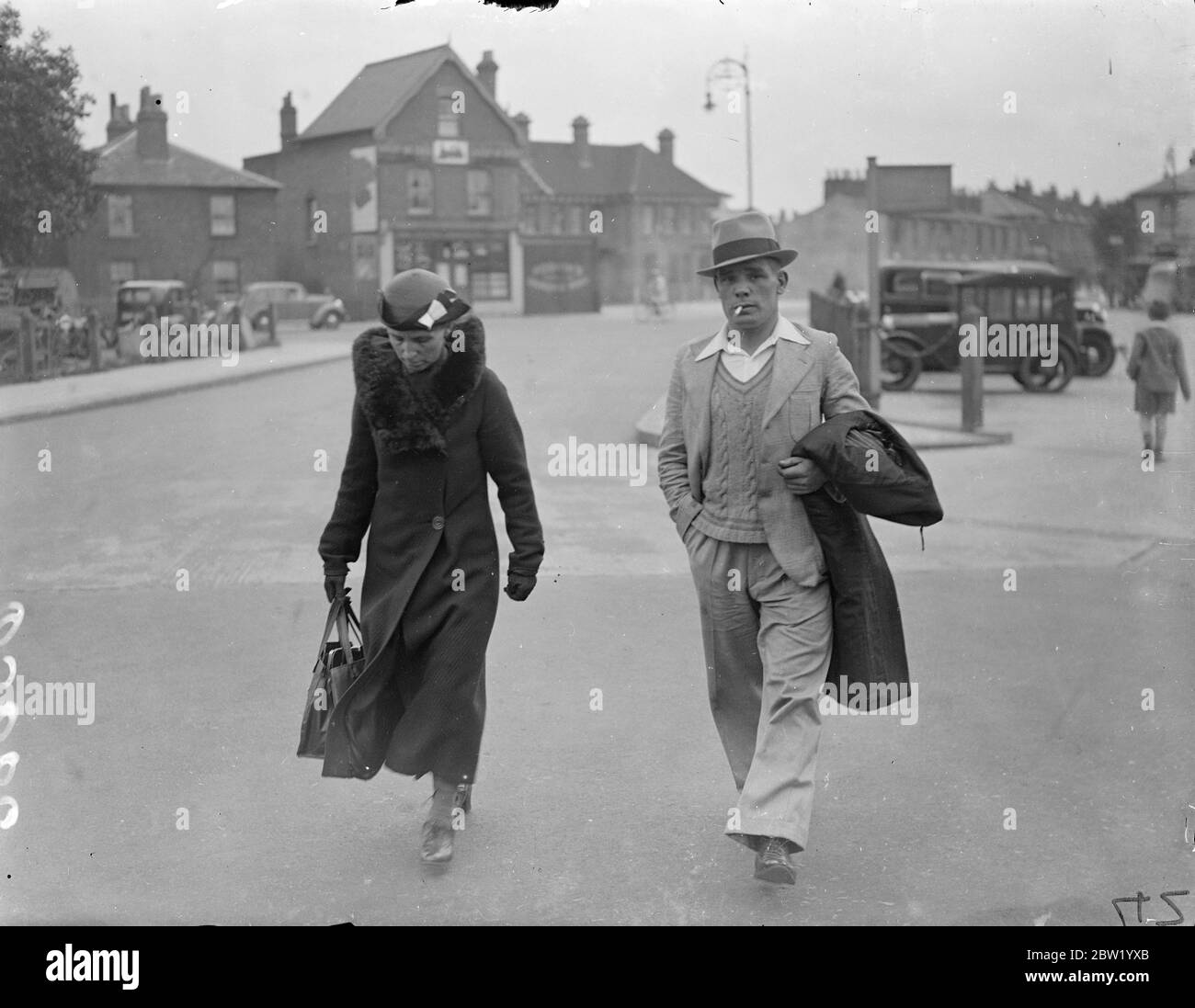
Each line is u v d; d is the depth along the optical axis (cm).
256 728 520
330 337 3472
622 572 809
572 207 4797
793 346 370
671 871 384
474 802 440
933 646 634
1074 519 985
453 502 388
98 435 1513
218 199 3306
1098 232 2258
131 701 554
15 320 2139
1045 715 528
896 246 2398
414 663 391
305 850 402
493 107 4266
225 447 1404
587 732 511
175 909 361
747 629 384
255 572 809
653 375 2192
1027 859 388
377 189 4141
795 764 357
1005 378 2298
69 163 1555
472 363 382
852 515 366
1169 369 1197
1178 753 481
